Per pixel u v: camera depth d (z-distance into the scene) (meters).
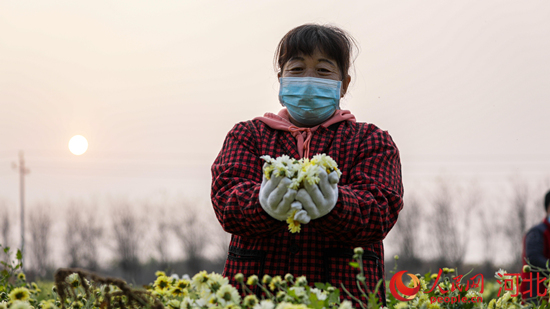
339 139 2.11
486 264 32.03
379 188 1.95
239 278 1.72
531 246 4.00
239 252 2.03
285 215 1.68
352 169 2.03
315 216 1.68
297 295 1.63
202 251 33.56
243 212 1.78
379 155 2.03
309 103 2.16
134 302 1.84
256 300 1.66
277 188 1.64
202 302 1.75
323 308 1.63
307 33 2.23
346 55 2.28
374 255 2.03
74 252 35.00
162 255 33.72
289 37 2.27
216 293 1.71
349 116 2.22
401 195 2.13
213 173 2.13
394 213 1.97
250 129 2.19
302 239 1.97
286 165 1.65
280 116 2.29
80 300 2.30
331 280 1.93
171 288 2.36
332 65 2.22
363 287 1.94
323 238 1.97
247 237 1.92
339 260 1.95
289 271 1.94
